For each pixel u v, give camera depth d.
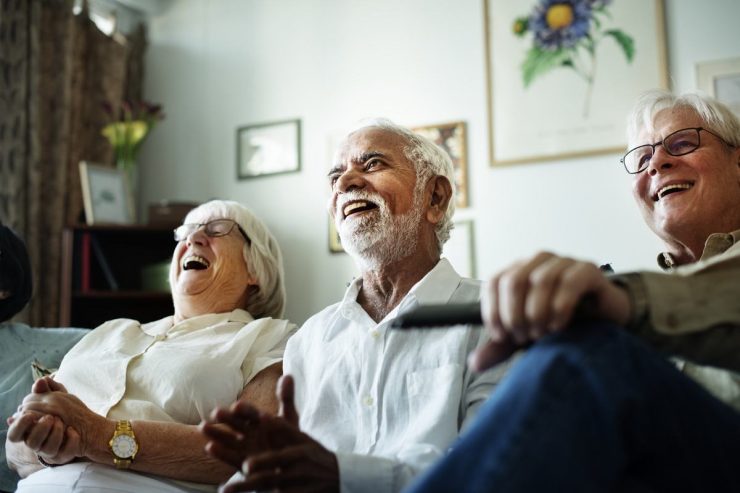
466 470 0.63
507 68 3.30
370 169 1.56
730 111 1.44
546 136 3.19
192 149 3.96
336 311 1.53
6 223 3.42
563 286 0.66
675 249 1.45
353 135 1.64
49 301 3.51
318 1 3.81
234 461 0.93
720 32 2.98
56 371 1.84
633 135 1.53
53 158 3.64
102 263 3.33
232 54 3.97
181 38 4.11
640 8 3.11
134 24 4.18
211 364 1.64
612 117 3.10
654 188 1.43
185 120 4.01
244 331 1.76
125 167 3.65
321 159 3.64
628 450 0.67
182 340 1.79
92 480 1.39
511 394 0.66
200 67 4.03
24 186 3.51
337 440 1.31
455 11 3.50
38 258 3.50
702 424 0.69
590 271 0.68
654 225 1.47
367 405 1.32
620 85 3.10
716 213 1.37
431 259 1.59
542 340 0.69
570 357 0.66
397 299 1.53
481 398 1.21
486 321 0.71
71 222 3.68
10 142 3.48
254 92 3.87
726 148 1.40
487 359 0.72
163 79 4.11
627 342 0.68
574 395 0.64
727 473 0.69
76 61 3.81
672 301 0.74
